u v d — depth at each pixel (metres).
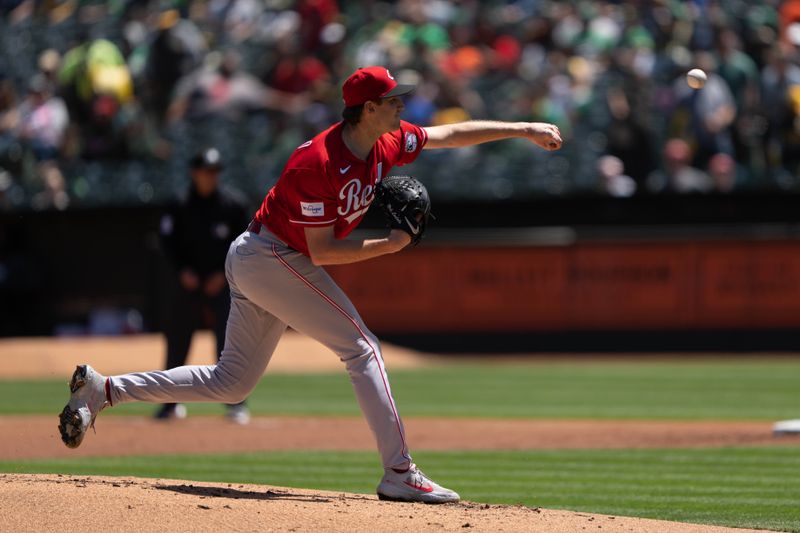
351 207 15.88
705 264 56.44
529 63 62.94
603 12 64.19
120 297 58.22
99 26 65.94
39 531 12.91
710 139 58.03
